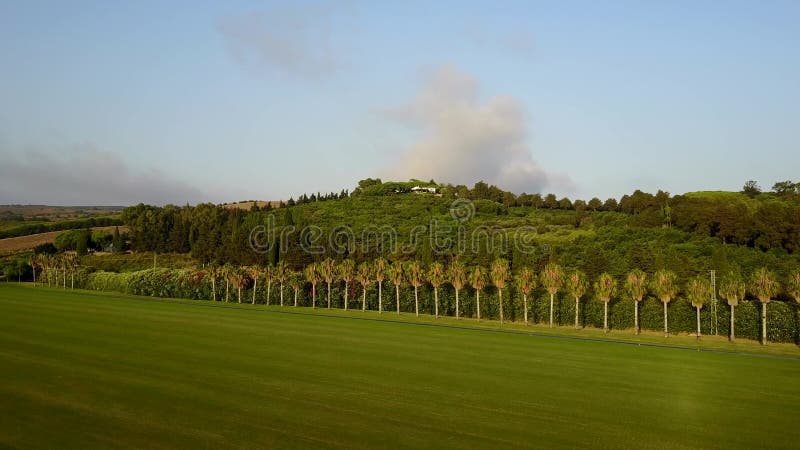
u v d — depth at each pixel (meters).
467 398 27.53
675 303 58.03
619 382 32.16
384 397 27.25
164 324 52.44
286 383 29.53
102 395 26.38
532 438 21.81
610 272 78.88
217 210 156.00
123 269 124.06
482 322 65.25
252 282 88.19
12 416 23.12
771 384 32.41
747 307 54.06
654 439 22.16
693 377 34.06
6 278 118.81
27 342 40.00
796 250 80.81
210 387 28.25
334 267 81.50
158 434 21.22
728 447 21.48
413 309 77.62
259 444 20.34
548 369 35.56
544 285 63.38
